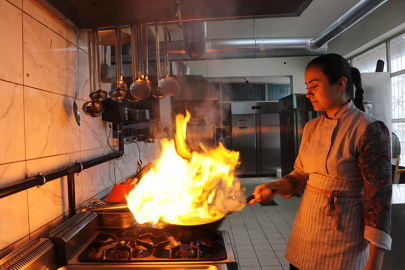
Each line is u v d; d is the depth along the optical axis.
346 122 1.06
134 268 0.99
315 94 1.08
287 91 8.05
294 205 4.04
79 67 1.56
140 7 1.36
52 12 1.27
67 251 1.05
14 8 1.04
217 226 1.12
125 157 2.28
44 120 1.22
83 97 1.60
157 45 1.59
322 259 1.07
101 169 1.81
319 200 1.09
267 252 2.58
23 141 1.08
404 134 4.34
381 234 0.91
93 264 1.02
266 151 6.68
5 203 0.98
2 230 0.97
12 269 0.84
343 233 1.04
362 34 4.94
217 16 1.51
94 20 1.46
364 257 1.05
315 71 1.07
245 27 5.14
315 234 1.09
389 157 0.97
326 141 1.09
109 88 1.97
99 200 1.61
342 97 1.08
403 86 4.34
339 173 1.04
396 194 1.86
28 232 1.10
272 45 3.94
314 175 1.14
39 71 1.19
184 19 1.51
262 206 4.00
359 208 1.04
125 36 1.71
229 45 3.89
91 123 1.67
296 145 4.86
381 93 3.93
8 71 1.01
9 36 1.01
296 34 5.55
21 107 1.07
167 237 1.21
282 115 5.55
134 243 1.16
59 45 1.36
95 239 1.27
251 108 6.63
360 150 0.99
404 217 1.71
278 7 1.45
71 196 1.36
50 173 1.17
